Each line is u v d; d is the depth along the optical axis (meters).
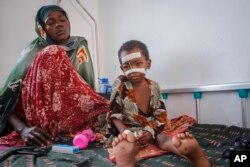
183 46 1.70
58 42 1.65
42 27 1.64
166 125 1.02
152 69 1.87
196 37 1.63
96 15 2.31
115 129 0.99
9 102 1.26
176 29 1.73
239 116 1.44
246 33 1.43
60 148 0.98
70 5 2.15
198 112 1.59
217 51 1.54
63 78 1.26
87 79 1.71
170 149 0.83
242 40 1.45
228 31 1.50
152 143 0.94
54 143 1.11
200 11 1.61
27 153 0.94
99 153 0.93
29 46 1.57
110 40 2.20
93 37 2.29
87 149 1.02
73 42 1.70
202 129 1.24
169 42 1.78
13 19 1.90
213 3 1.55
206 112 1.57
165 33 1.80
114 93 1.00
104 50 2.26
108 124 1.00
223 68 1.52
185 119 1.42
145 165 0.74
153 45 1.88
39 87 1.19
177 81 1.74
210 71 1.58
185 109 1.66
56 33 1.61
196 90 1.57
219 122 1.52
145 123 0.99
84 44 1.76
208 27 1.58
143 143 0.88
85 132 1.13
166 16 1.79
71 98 1.26
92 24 2.29
